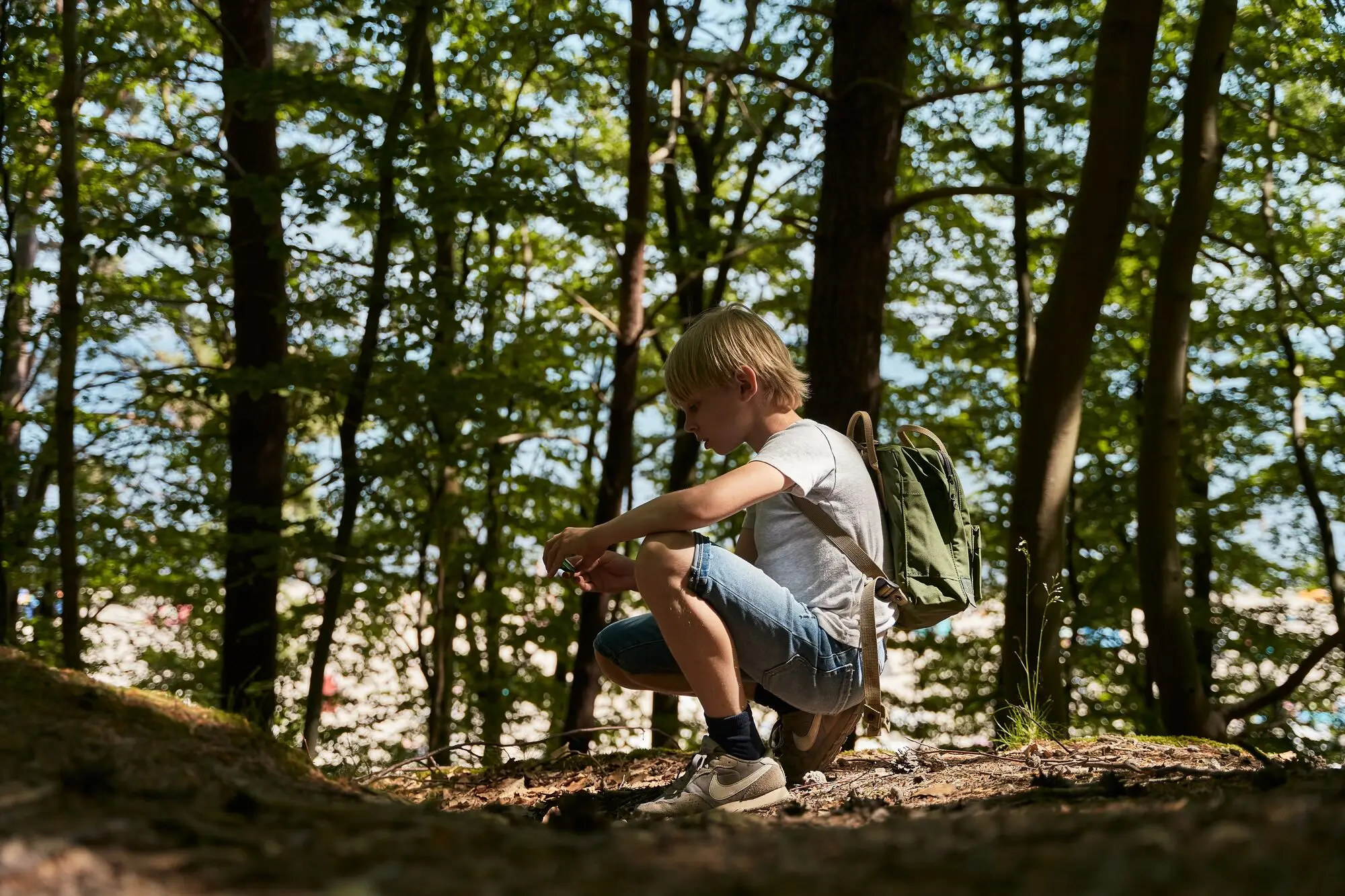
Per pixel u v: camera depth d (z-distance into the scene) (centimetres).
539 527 1097
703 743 282
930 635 1127
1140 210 750
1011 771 324
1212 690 1136
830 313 741
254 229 804
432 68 977
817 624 278
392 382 689
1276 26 859
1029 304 1044
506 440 866
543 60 952
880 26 756
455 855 150
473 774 410
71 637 639
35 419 938
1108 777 249
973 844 153
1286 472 1124
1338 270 1023
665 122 1029
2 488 799
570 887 128
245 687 759
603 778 371
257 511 697
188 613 1061
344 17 883
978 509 1198
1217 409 1107
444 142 658
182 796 184
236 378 666
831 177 755
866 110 749
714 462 1237
